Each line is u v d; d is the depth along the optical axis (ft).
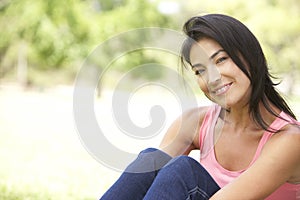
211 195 7.86
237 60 7.50
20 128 34.42
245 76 7.59
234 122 8.22
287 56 46.01
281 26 46.24
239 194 7.35
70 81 60.70
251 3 45.60
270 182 7.39
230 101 7.67
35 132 32.99
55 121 38.11
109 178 20.04
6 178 19.81
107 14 55.11
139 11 52.65
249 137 8.08
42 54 58.44
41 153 26.12
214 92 7.68
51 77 61.46
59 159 24.47
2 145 28.12
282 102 8.08
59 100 51.13
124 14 53.62
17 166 22.62
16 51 60.90
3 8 58.03
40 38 56.85
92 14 56.39
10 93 55.62
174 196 7.51
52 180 19.63
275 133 7.64
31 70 63.10
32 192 17.34
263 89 7.74
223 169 8.25
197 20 7.70
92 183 19.13
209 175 7.91
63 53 57.06
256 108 7.77
